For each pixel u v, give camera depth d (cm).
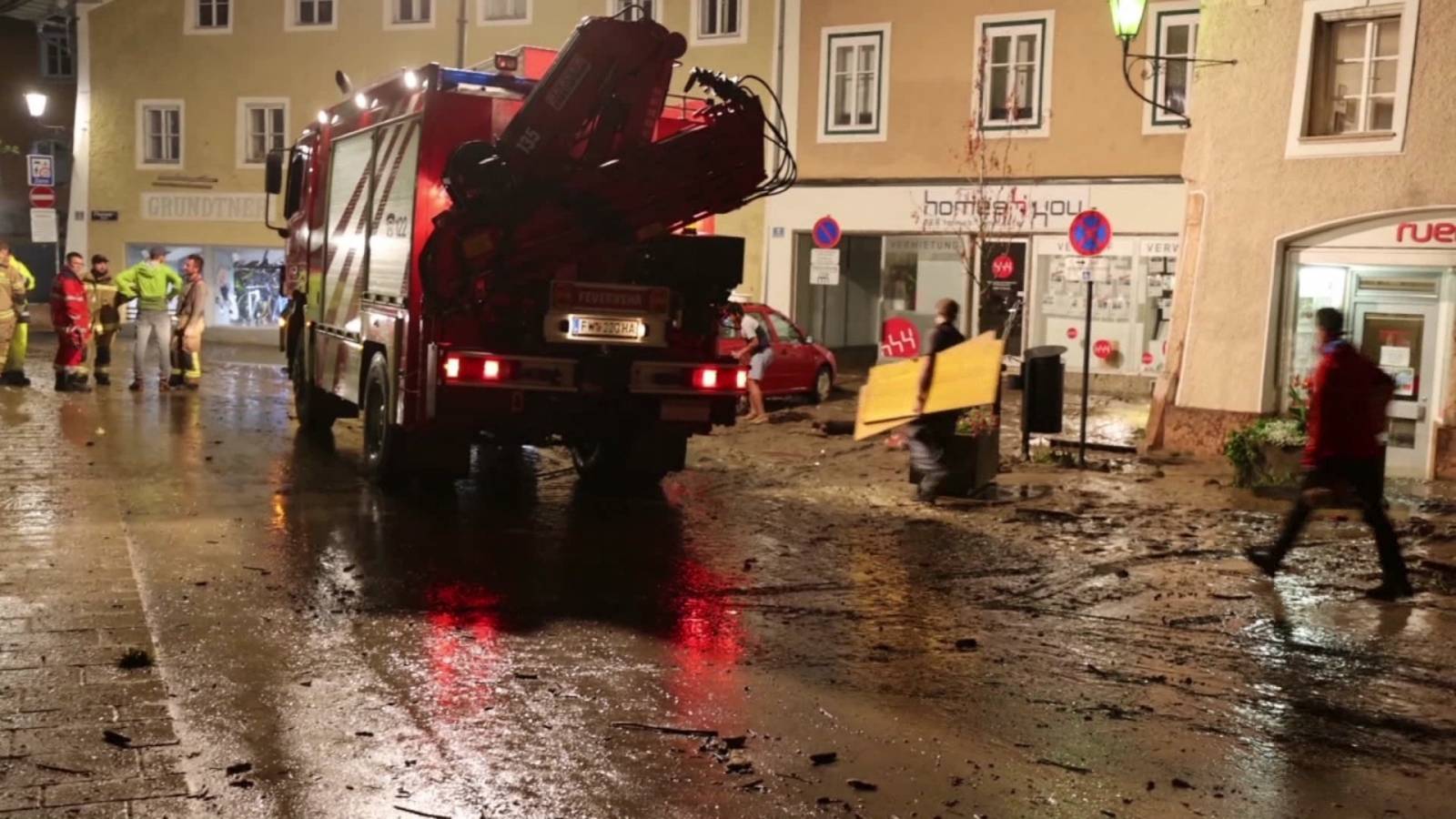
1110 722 633
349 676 666
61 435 1459
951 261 2798
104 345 2023
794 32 2886
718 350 1177
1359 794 548
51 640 696
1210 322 1548
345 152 1373
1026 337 2681
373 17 3488
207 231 3694
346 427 1672
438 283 1077
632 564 945
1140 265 2564
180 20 3659
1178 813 525
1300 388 1486
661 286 1141
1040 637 782
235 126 3641
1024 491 1299
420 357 1100
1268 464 1315
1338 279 1478
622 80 1067
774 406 2141
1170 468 1468
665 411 1148
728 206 1121
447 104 1090
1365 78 1455
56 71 4522
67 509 1049
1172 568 973
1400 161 1416
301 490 1189
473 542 1000
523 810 509
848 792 538
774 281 2948
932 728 618
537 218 1073
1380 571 974
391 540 997
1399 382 1436
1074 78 2603
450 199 1088
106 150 3750
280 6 3572
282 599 812
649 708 634
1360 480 896
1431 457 1404
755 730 608
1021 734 612
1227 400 1538
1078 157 2614
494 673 680
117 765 531
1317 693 683
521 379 1091
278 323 3653
